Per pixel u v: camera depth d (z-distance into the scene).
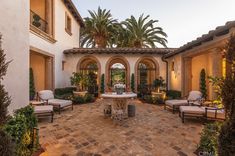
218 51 7.61
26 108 4.15
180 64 11.66
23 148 3.57
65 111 9.01
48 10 11.05
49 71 11.20
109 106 8.05
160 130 5.91
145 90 14.09
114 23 18.98
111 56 14.52
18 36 4.23
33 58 11.91
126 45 20.25
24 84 4.50
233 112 2.41
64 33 13.32
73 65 14.41
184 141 4.93
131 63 14.54
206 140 3.99
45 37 10.08
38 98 9.13
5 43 3.73
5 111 2.57
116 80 16.05
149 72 16.52
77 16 15.59
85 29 19.12
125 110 7.67
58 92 11.79
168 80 14.34
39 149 4.27
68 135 5.40
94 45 20.48
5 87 3.70
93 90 15.23
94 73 15.89
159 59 14.55
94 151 4.27
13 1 4.01
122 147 4.52
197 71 13.45
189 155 4.07
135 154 4.12
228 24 5.62
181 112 7.27
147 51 13.73
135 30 18.67
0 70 2.57
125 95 7.48
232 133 2.38
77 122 6.91
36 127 4.29
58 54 12.35
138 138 5.16
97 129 6.02
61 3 12.51
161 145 4.65
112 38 20.12
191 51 10.02
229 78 2.48
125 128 6.14
